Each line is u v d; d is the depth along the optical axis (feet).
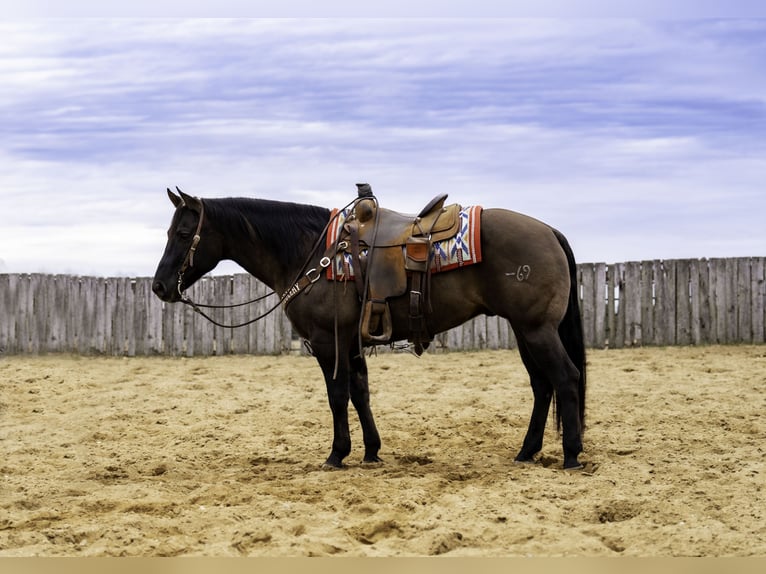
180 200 25.36
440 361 51.65
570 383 22.99
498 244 22.90
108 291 57.26
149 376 47.60
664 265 54.24
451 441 28.89
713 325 53.83
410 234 23.41
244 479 23.88
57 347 57.16
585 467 23.91
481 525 18.22
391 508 19.62
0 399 39.70
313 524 18.84
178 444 29.58
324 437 30.48
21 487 23.03
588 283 55.01
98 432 31.30
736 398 35.27
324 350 24.31
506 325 55.67
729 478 21.75
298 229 24.98
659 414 32.50
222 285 56.80
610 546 17.33
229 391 42.06
